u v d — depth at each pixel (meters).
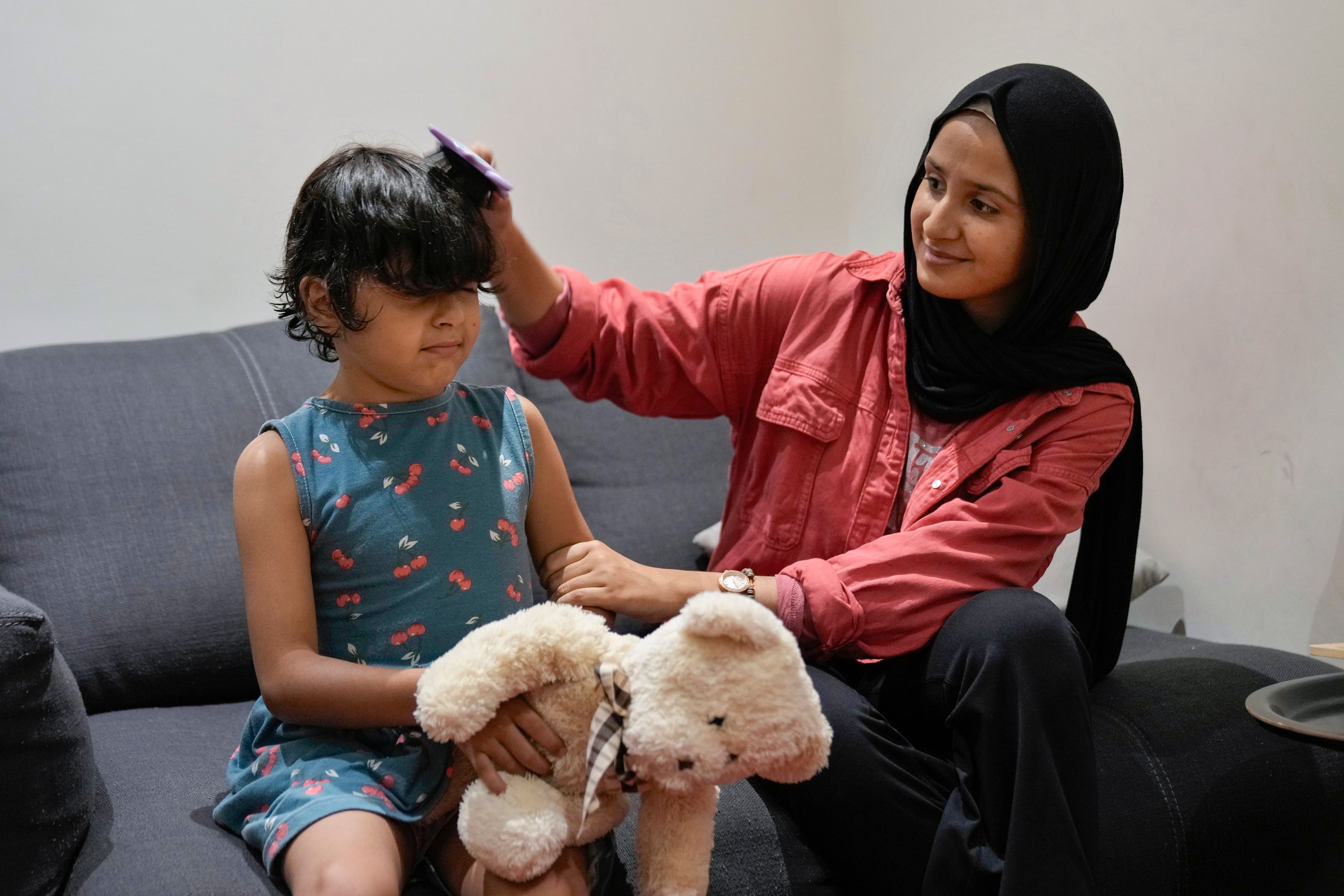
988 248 1.15
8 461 1.41
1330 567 1.50
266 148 1.79
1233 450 1.62
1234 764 1.19
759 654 0.80
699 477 1.76
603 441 1.74
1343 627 1.49
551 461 1.12
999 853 0.99
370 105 1.86
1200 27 1.58
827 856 1.09
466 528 1.01
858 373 1.31
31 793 0.94
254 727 1.04
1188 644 1.54
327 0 1.81
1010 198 1.13
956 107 1.17
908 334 1.29
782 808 1.11
